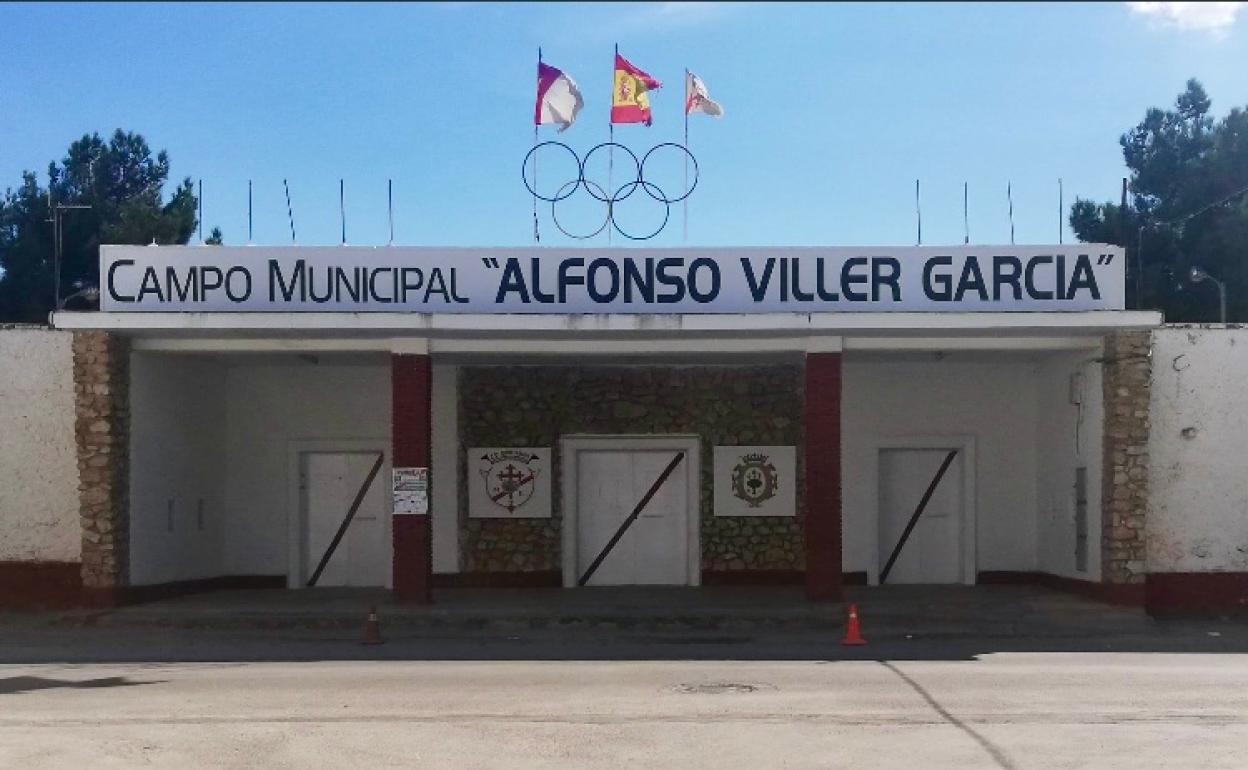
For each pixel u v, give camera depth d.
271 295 18.38
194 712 11.26
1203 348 18.78
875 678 13.18
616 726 10.56
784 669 13.88
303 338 19.00
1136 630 17.52
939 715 11.03
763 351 19.34
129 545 18.77
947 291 18.33
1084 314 18.09
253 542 22.12
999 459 22.05
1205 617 18.59
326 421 22.17
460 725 10.62
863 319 18.19
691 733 10.28
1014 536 22.00
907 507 22.22
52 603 18.75
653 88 19.59
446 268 18.38
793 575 21.88
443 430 21.97
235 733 10.34
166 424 19.98
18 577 18.81
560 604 19.08
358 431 22.16
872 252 18.36
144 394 19.27
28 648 16.17
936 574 22.16
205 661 14.90
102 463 18.22
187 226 44.53
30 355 18.95
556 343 19.27
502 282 18.39
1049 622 17.81
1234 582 18.66
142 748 9.80
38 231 44.81
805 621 17.89
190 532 20.89
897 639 16.92
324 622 17.88
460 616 17.94
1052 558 21.12
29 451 18.89
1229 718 10.90
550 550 21.89
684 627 17.80
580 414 22.02
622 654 15.38
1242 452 18.75
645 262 18.41
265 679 13.27
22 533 18.86
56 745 9.91
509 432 21.98
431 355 19.50
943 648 15.93
